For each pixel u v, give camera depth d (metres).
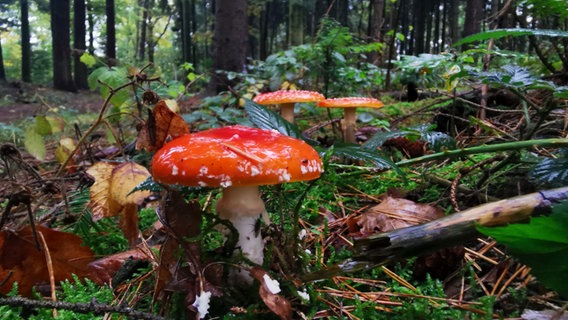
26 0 3.74
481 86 0.69
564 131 0.47
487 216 0.24
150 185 0.32
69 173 0.59
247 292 0.28
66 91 3.28
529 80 0.34
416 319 0.26
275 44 4.95
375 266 0.25
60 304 0.24
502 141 0.53
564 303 0.25
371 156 0.33
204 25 4.55
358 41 1.12
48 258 0.30
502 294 0.28
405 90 1.18
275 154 0.25
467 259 0.32
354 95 1.02
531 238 0.20
